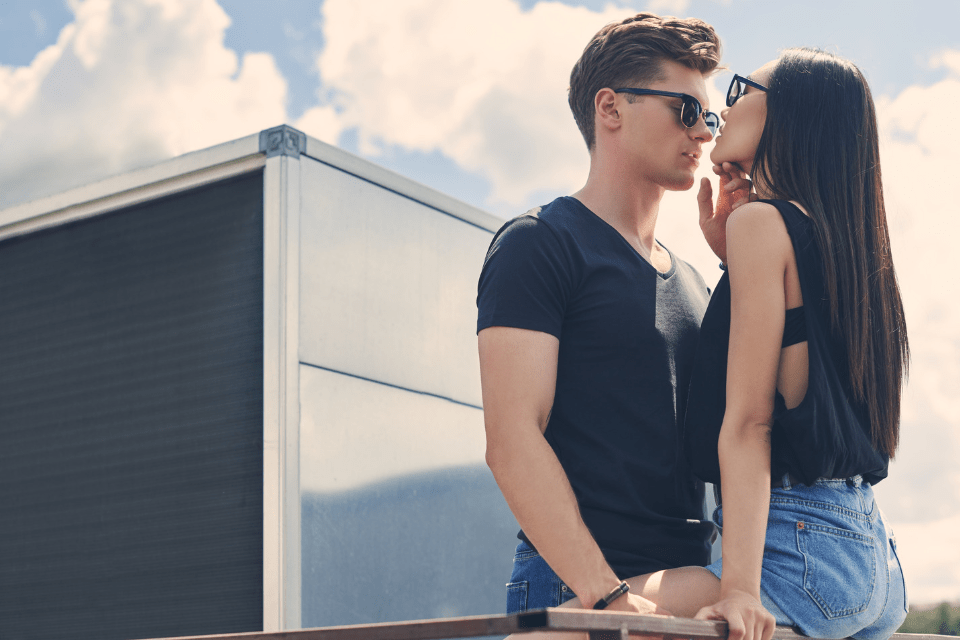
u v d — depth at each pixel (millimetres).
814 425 1133
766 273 1171
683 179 1439
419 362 2350
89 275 2406
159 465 2180
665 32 1435
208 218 2211
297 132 2111
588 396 1312
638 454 1299
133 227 2350
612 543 1266
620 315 1328
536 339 1246
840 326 1198
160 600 2105
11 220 2564
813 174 1239
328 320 2111
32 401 2447
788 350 1186
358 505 2100
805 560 1141
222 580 2016
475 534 2424
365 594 2080
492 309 1268
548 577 1277
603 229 1397
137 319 2297
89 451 2311
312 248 2104
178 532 2109
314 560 1974
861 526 1188
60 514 2316
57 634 2256
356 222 2232
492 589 2441
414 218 2410
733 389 1164
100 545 2230
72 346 2400
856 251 1217
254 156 2131
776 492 1186
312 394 2039
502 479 1193
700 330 1326
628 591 1110
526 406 1213
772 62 1346
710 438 1247
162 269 2275
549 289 1279
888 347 1234
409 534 2223
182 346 2201
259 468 2018
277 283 2037
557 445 1324
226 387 2107
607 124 1459
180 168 2252
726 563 1091
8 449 2465
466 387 2494
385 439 2207
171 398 2195
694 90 1434
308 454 2002
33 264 2521
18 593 2348
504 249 1313
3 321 2553
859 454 1179
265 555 1941
